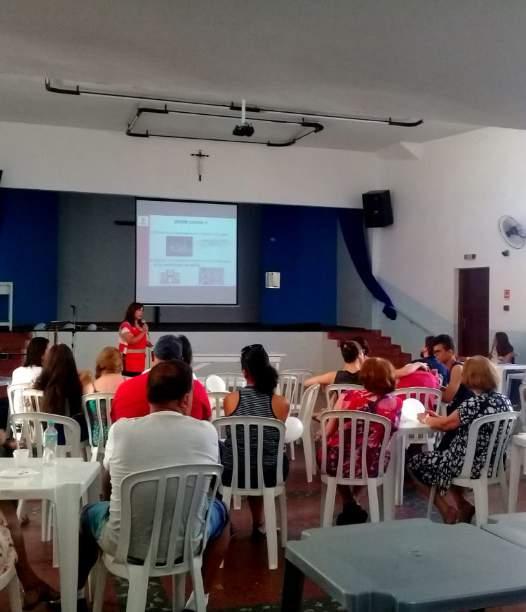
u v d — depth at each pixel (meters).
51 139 9.89
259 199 10.91
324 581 1.51
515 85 4.12
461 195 9.93
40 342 5.22
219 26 3.30
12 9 3.20
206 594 2.74
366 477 3.78
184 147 10.51
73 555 2.55
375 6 2.99
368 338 11.43
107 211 13.17
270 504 3.55
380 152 11.32
